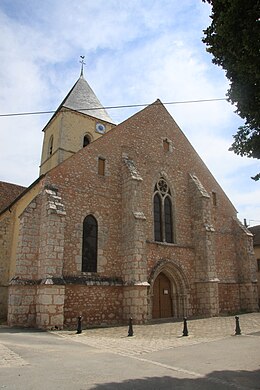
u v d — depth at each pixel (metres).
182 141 24.44
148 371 7.28
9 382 6.11
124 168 19.67
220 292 22.72
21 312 14.77
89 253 17.34
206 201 22.50
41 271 15.20
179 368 7.62
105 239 18.05
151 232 20.08
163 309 19.73
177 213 22.00
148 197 20.70
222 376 6.92
